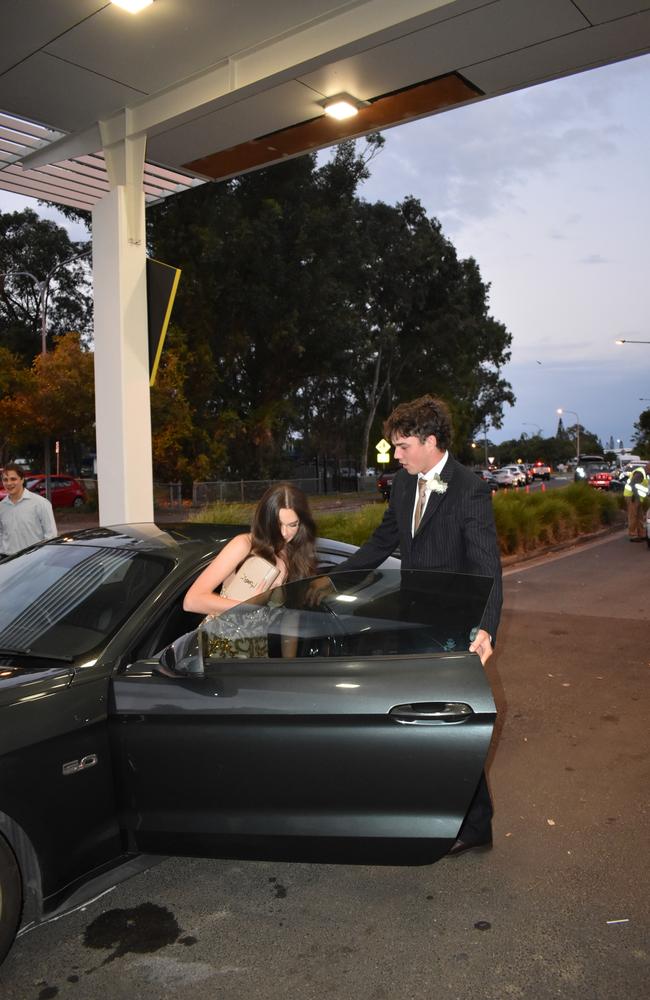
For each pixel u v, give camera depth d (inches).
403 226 1776.6
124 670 117.0
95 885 113.3
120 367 303.6
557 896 123.6
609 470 1888.5
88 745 110.7
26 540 251.8
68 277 1782.7
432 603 113.4
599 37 243.0
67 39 241.6
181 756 109.8
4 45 244.5
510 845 140.3
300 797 107.0
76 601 129.1
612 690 232.2
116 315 304.5
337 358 1503.4
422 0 222.4
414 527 130.0
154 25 235.1
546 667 257.4
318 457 2026.3
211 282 1305.4
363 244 1551.4
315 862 109.3
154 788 111.8
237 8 227.3
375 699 104.1
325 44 237.3
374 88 275.1
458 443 2137.1
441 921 117.3
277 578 134.2
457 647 112.4
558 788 163.9
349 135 317.1
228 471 1576.0
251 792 108.2
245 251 1294.3
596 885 126.7
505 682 241.1
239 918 118.4
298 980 104.0
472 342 1918.1
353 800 105.8
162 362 1224.2
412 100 285.7
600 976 104.3
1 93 278.1
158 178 373.7
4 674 111.9
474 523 123.0
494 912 119.5
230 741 107.7
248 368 1557.6
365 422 1991.9
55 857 106.3
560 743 189.6
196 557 137.1
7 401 1138.0
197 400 1396.4
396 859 106.5
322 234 1392.7
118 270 302.4
